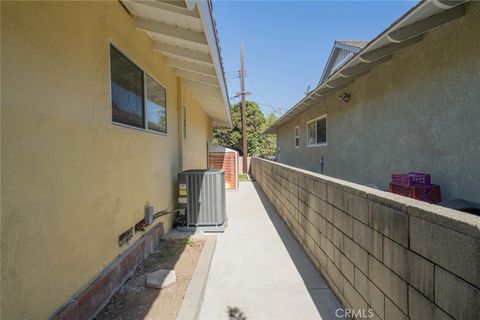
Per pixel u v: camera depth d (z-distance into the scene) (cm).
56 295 183
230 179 996
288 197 490
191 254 366
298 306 249
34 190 165
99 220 242
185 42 352
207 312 243
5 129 145
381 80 432
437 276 121
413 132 358
